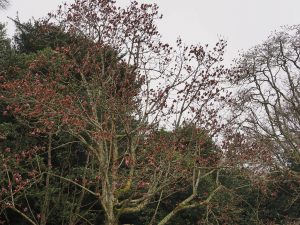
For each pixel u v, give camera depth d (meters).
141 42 12.76
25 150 14.16
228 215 17.00
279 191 21.38
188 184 16.03
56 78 12.49
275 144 24.12
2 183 13.05
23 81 11.59
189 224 17.44
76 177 14.29
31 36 19.58
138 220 17.72
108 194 10.98
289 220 20.39
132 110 12.40
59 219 14.55
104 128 12.63
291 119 25.78
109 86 13.02
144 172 11.86
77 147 15.32
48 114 11.09
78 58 13.84
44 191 13.67
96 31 13.10
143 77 12.49
